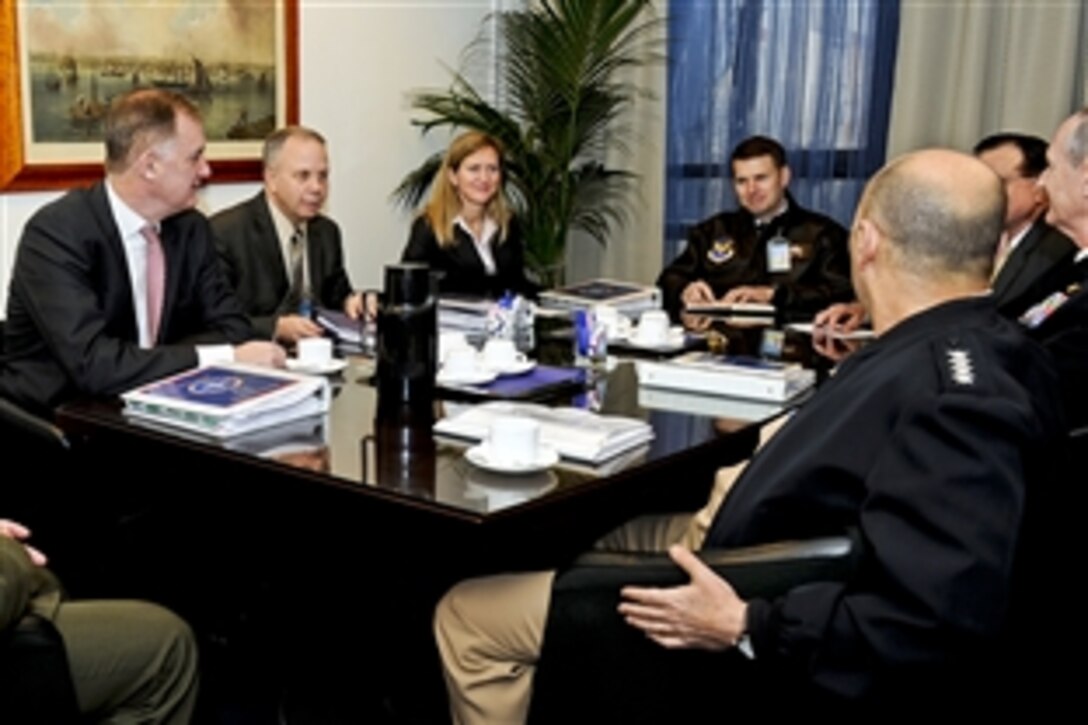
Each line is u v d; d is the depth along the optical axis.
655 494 2.17
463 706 1.76
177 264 2.72
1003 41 4.07
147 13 3.62
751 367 2.33
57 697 1.57
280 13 4.08
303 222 3.48
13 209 3.37
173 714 1.78
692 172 4.81
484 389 2.23
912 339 1.53
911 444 1.38
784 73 4.56
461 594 1.75
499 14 5.01
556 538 2.17
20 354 2.51
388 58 4.56
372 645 2.55
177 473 2.20
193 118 2.55
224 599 2.54
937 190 1.54
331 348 2.54
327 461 1.76
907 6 4.16
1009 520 1.31
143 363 2.29
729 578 1.48
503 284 3.87
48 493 2.32
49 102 3.38
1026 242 3.09
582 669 1.61
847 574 1.45
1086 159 2.34
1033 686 1.57
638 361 2.56
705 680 1.55
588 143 4.88
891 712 1.46
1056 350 2.16
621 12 4.48
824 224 3.97
